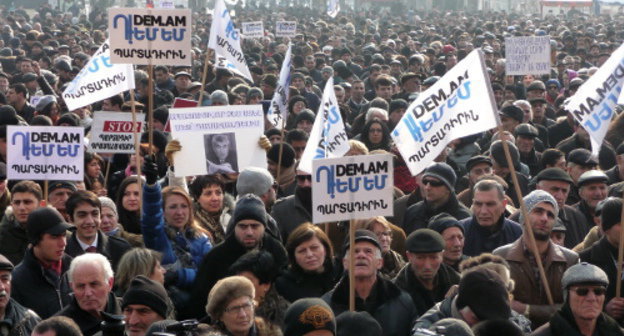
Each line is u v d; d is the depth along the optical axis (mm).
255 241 12859
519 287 13164
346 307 12094
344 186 12055
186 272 13180
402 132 14227
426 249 12422
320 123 16422
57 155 15086
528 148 21812
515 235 14891
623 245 13141
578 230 16547
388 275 13656
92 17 87438
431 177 15836
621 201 13523
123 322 9703
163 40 15727
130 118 18578
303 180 15883
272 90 32156
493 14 117625
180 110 16188
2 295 11102
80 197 13539
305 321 10000
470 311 10281
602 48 52969
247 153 16406
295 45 52406
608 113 14508
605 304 13461
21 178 15062
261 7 116188
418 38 69375
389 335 11938
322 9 133125
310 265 12750
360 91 32312
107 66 19141
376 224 13797
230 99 28703
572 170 18750
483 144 24125
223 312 10516
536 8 145750
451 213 15914
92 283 11180
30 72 34125
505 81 36281
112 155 20469
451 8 141000
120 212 15383
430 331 9062
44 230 12453
